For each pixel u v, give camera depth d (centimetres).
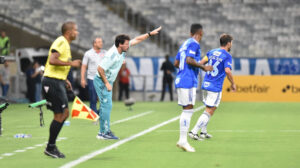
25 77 7825
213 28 9512
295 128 3772
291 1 9831
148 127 3831
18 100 7481
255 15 9712
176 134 3334
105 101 3041
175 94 8181
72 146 2744
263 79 7644
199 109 5928
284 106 6562
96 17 9800
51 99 2278
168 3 10006
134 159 2275
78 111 2320
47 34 9294
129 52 8969
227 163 2158
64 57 2283
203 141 2975
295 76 7588
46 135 3347
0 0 10088
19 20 9581
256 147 2698
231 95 7706
